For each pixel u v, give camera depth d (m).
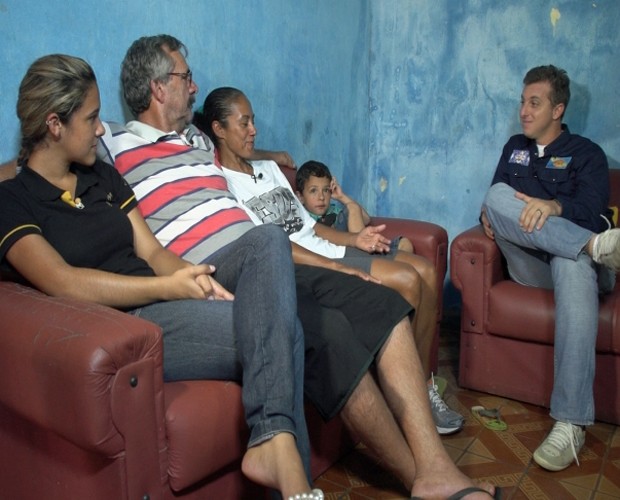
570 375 1.85
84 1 1.75
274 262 1.31
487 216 2.18
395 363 1.48
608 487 1.71
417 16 2.94
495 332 2.18
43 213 1.38
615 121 2.60
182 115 1.83
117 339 1.09
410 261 2.05
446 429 1.96
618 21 2.52
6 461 1.39
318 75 2.73
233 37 2.26
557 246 1.96
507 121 2.82
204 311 1.37
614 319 1.95
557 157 2.23
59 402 1.11
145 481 1.17
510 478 1.75
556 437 1.82
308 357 1.45
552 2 2.63
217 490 1.34
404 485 1.59
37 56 1.65
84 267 1.42
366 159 3.19
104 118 1.86
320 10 2.68
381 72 3.10
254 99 2.40
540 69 2.24
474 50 2.83
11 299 1.27
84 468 1.20
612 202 2.40
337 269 1.89
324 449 1.72
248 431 1.33
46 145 1.38
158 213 1.71
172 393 1.26
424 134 3.04
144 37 1.81
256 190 2.07
